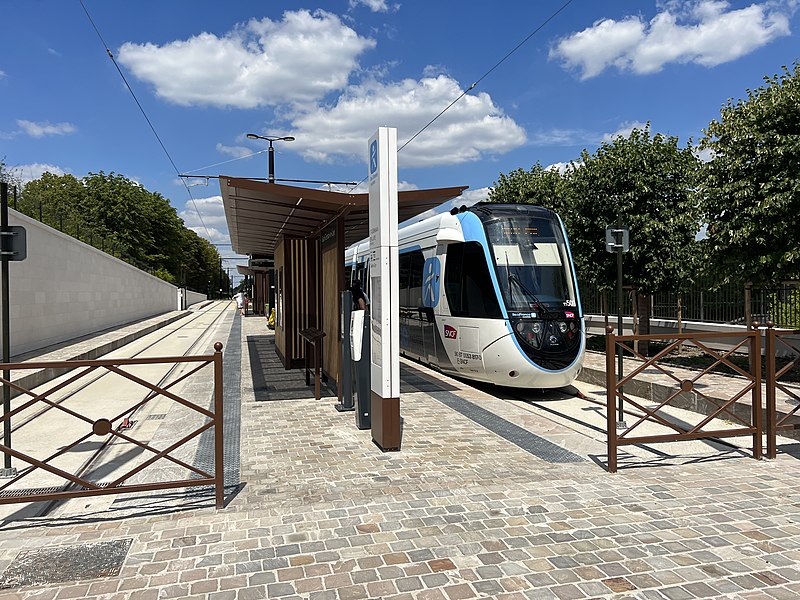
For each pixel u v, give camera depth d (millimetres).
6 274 5805
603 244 13844
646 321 15141
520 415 8422
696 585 3494
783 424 6453
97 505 5043
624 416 9070
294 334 13156
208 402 9516
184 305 47875
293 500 5008
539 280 10195
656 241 13406
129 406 9391
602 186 13867
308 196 7918
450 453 6461
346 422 7996
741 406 8375
